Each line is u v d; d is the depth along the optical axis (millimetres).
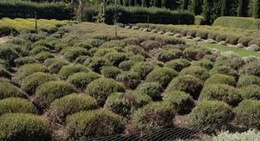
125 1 61969
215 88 10625
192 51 20219
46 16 47438
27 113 7703
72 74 12234
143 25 44469
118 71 13578
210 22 56000
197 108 8797
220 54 21500
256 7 49969
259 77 14555
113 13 48656
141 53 19219
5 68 14180
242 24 48750
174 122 9125
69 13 48250
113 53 16297
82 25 33312
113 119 7816
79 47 18688
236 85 12641
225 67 14898
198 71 13305
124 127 7984
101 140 7348
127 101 9250
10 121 6945
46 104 9438
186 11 56000
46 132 7137
